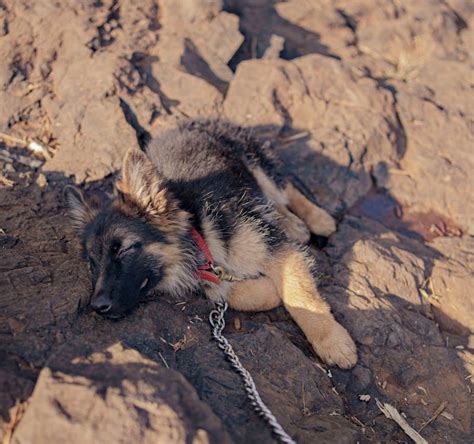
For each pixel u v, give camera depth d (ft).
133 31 5.16
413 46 5.93
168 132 4.45
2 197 4.15
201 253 3.69
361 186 4.72
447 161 4.87
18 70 4.84
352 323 3.67
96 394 2.61
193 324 3.44
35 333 3.09
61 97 4.76
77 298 3.31
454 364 3.62
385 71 5.67
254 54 5.55
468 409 3.45
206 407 2.67
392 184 4.77
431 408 3.43
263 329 3.45
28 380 2.78
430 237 4.53
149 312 3.38
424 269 4.09
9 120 4.69
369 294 3.83
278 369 3.33
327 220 4.40
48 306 3.23
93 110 4.63
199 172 3.92
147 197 3.51
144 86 4.83
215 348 3.26
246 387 3.02
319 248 4.36
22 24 5.05
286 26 5.89
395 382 3.52
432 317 3.90
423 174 4.81
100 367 2.76
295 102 4.99
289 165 4.69
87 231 3.59
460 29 6.13
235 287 3.71
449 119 5.13
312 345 3.57
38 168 4.47
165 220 3.56
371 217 4.64
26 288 3.35
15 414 2.69
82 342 2.89
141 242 3.48
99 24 5.08
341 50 5.78
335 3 6.14
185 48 5.13
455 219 4.68
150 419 2.57
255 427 2.88
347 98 5.04
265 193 4.32
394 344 3.62
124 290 3.37
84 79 4.78
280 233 3.89
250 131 4.57
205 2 5.33
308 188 4.65
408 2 6.13
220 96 4.90
